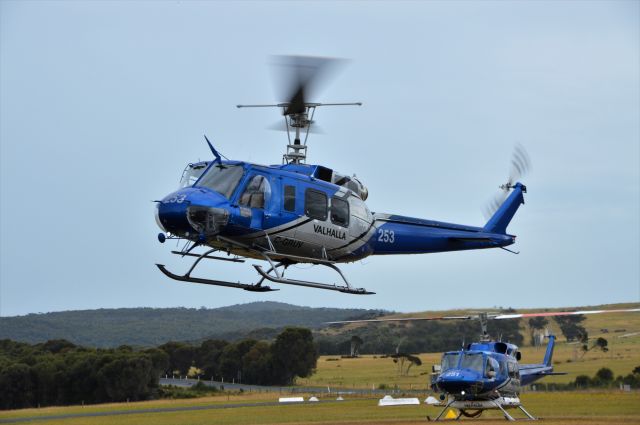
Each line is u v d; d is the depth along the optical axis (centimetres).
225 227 7475
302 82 7994
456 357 10562
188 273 7769
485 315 11212
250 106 8288
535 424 10075
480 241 10125
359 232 8719
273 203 7819
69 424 17538
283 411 19838
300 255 8219
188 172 7944
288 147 8612
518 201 11125
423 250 9744
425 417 14912
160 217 7475
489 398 10469
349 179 8850
